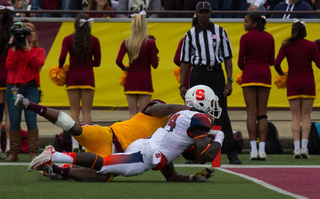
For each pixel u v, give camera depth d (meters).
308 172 25.77
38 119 43.34
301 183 21.36
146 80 34.25
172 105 21.39
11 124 31.69
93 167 20.64
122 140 21.30
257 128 37.47
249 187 19.77
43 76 39.94
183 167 28.55
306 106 35.16
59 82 34.53
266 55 32.78
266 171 26.19
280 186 20.41
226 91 30.48
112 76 40.19
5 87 33.53
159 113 21.39
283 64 40.09
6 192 18.00
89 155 20.47
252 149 33.56
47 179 21.77
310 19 40.34
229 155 30.61
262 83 32.62
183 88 30.89
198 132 20.50
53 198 16.73
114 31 40.34
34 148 31.84
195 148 21.30
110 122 40.94
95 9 42.50
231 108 40.22
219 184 20.69
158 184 20.47
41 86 39.97
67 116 20.44
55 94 40.03
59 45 40.12
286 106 40.12
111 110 40.12
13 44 30.53
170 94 40.03
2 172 24.84
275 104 40.16
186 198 16.89
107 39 40.31
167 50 40.12
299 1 42.81
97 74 40.16
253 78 32.62
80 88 34.03
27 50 30.72
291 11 40.47
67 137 35.44
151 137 21.19
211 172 21.64
